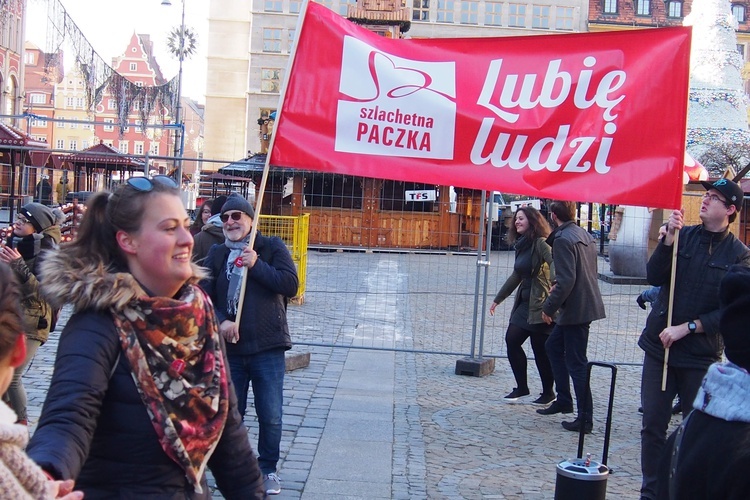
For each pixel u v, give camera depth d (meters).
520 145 5.98
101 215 2.58
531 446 6.83
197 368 2.51
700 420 2.74
